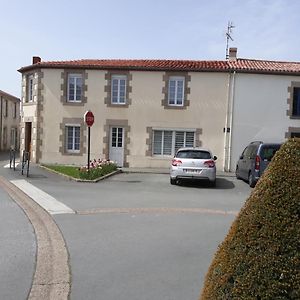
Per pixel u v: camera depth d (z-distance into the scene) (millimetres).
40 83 23188
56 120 23094
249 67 22156
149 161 22578
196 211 9742
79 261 5738
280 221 2371
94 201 10891
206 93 22203
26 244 6570
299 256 2316
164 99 22422
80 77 22984
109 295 4523
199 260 5844
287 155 2512
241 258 2424
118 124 22672
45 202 10562
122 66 22453
